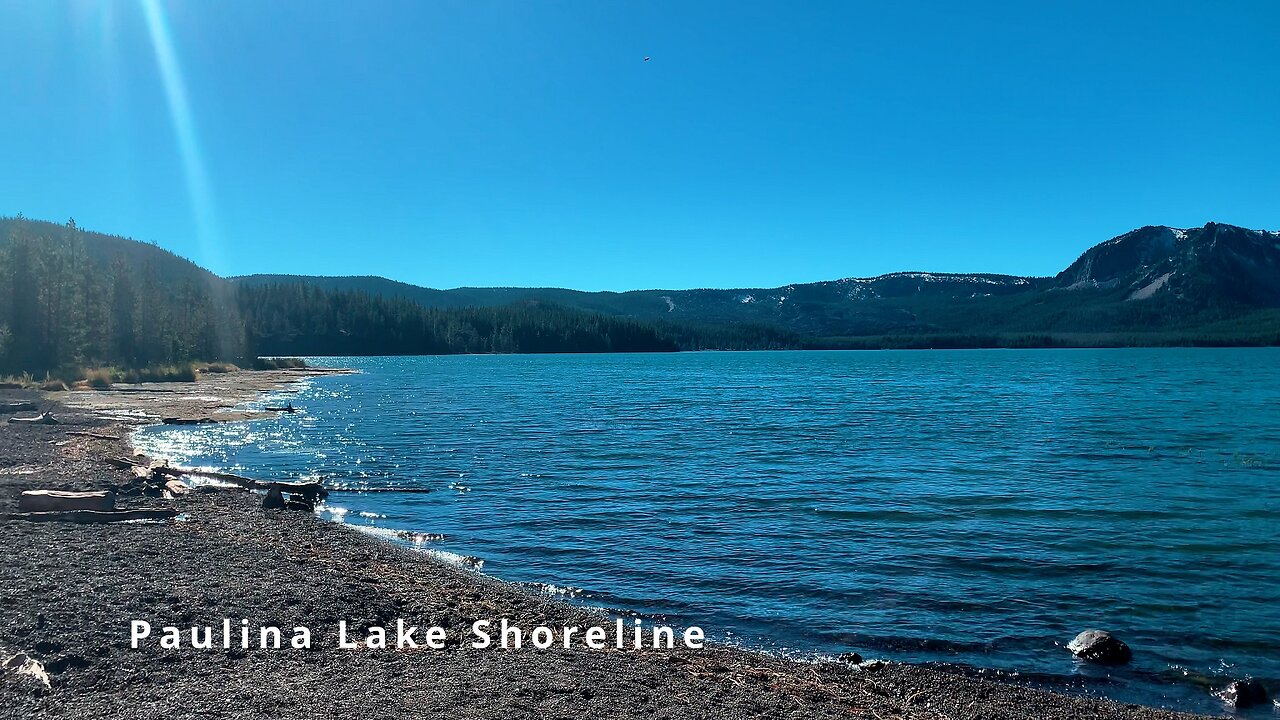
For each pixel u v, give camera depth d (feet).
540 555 49.47
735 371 410.72
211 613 32.17
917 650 34.50
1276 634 36.81
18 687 23.91
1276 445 108.99
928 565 47.65
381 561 44.47
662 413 161.99
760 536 54.75
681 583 43.73
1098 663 33.35
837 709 27.61
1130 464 90.94
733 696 27.84
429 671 27.86
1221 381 284.82
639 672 29.55
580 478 79.36
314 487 67.21
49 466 68.59
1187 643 35.68
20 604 31.48
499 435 119.24
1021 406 180.96
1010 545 52.47
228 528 49.14
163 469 69.77
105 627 29.66
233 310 449.48
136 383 224.33
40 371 200.23
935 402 194.59
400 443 107.96
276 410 154.61
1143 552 50.83
